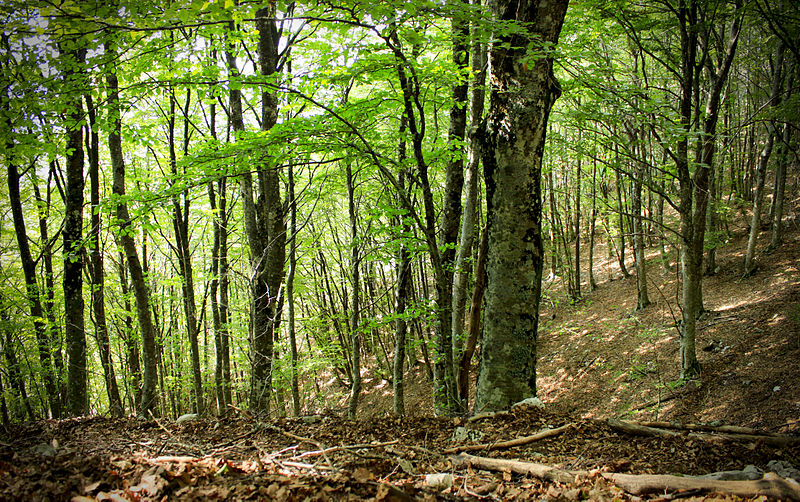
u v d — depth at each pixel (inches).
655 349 543.5
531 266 215.9
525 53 208.1
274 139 215.5
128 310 563.2
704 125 426.6
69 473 107.7
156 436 183.3
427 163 277.7
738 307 536.7
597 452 147.2
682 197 426.6
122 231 253.9
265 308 350.6
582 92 360.8
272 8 165.0
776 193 642.2
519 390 215.2
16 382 417.4
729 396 399.9
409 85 215.2
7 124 205.0
